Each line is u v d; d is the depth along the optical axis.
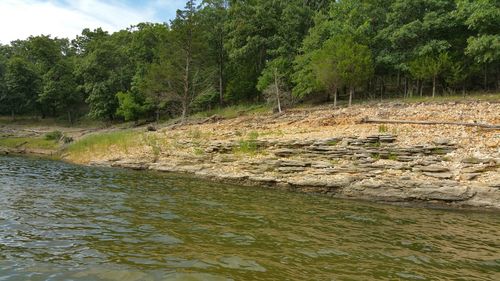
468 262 6.21
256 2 42.66
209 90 38.72
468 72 26.09
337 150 14.59
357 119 19.42
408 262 6.13
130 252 6.16
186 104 37.91
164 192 12.31
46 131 44.94
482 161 11.55
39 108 61.22
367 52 27.92
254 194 12.42
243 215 9.23
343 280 5.26
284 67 36.22
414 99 25.25
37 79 60.75
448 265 6.04
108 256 5.94
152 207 9.87
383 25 31.94
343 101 31.61
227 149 18.05
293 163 14.52
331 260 6.10
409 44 29.33
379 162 13.12
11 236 6.91
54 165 21.11
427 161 12.44
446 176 11.43
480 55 23.62
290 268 5.66
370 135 14.89
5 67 64.69
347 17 32.53
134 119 47.66
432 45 26.67
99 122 54.75
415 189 11.23
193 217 8.86
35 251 6.12
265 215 9.32
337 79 27.50
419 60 26.75
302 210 10.07
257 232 7.68
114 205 9.98
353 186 12.27
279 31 39.16
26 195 11.09
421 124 16.52
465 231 8.18
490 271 5.82
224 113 36.25
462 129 14.71
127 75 51.28
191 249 6.43
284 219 8.95
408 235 7.79
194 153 18.80
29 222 7.94
